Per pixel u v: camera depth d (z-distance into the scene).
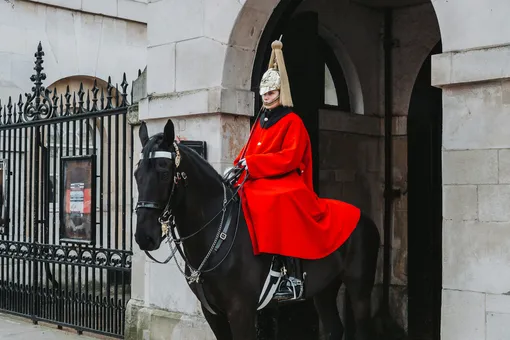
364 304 5.34
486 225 4.72
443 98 4.96
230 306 4.50
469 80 4.76
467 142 4.82
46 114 8.39
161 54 6.84
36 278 8.41
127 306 7.09
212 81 6.39
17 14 10.45
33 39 10.63
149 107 6.82
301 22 7.41
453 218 4.88
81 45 11.21
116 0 11.55
